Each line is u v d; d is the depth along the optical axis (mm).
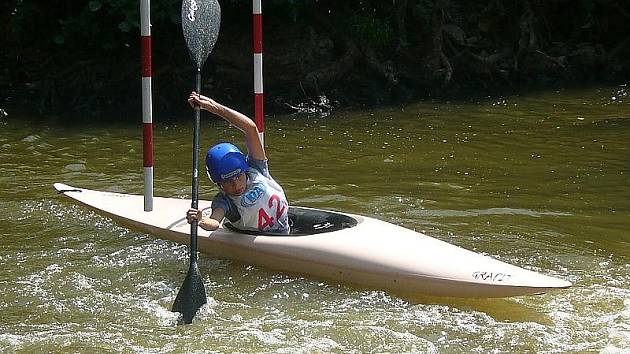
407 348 7555
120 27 18047
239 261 9680
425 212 11422
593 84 21578
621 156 14453
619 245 10148
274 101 18969
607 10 23000
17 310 8453
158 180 13172
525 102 19500
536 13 22797
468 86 21219
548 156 14531
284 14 19844
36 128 16984
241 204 9492
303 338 7766
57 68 19453
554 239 10336
